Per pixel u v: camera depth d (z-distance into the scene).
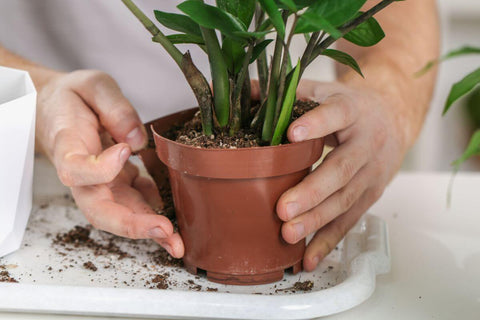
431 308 0.70
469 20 1.75
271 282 0.72
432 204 0.88
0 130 0.70
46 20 1.10
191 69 0.66
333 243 0.75
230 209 0.69
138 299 0.67
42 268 0.74
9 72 0.76
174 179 0.71
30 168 0.76
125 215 0.72
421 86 0.97
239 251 0.70
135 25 1.11
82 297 0.67
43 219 0.84
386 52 0.99
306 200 0.69
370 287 0.69
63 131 0.76
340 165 0.72
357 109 0.74
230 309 0.66
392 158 0.81
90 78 0.81
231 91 0.69
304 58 0.67
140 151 0.78
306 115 0.68
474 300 0.71
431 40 1.05
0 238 0.73
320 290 0.70
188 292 0.67
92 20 1.10
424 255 0.77
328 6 0.62
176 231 0.74
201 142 0.69
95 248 0.78
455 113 1.71
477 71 0.62
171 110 1.17
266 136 0.69
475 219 0.84
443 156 1.74
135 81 1.15
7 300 0.67
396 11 1.09
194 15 0.62
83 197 0.74
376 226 0.79
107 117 0.79
